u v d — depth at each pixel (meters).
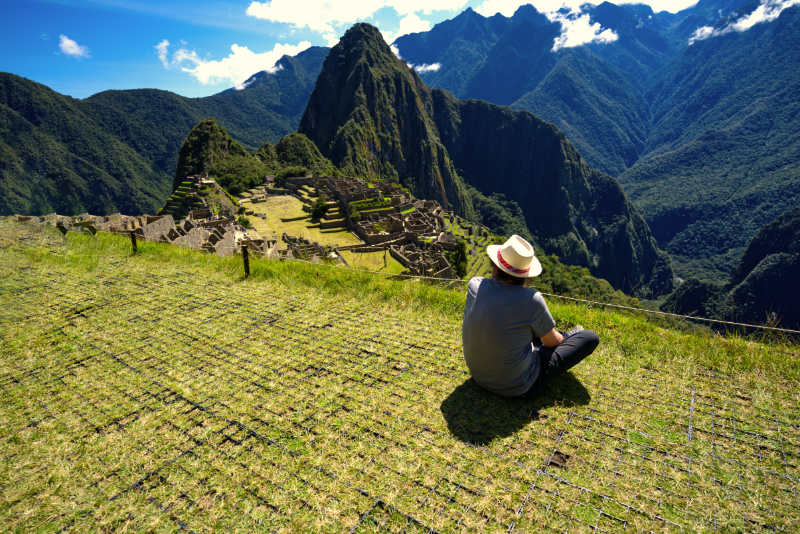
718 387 4.11
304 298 6.65
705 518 2.67
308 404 3.86
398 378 4.28
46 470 3.10
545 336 3.62
